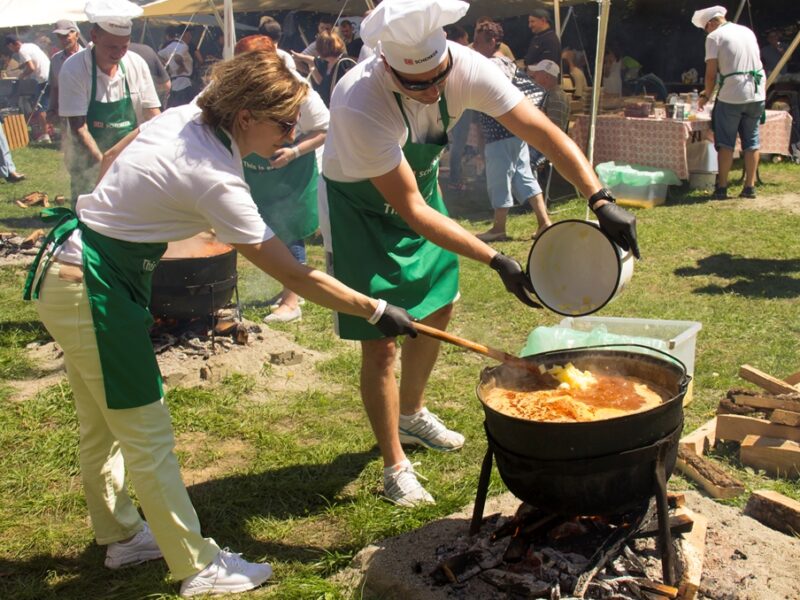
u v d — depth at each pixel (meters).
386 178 2.97
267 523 3.39
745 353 4.99
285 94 2.57
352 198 3.31
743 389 3.98
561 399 2.62
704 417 4.16
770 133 10.95
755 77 9.05
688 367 4.13
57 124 15.52
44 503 3.56
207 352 5.02
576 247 2.87
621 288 2.93
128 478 3.78
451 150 10.53
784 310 5.77
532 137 3.06
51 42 17.38
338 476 3.75
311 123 5.38
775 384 3.86
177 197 2.58
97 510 3.09
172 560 2.86
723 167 9.39
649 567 2.65
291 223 5.62
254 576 2.95
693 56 16.17
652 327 4.23
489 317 5.88
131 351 2.67
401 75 2.81
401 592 2.80
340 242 3.35
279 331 5.64
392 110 2.97
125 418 2.71
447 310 3.66
